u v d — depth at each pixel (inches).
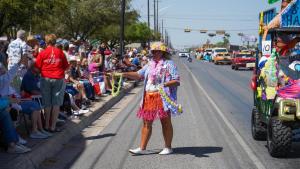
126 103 677.3
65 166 311.7
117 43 2379.4
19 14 1002.7
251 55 1803.6
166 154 342.6
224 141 392.8
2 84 324.2
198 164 314.2
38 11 1039.6
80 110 486.0
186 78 1259.2
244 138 406.3
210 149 360.8
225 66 2176.4
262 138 396.5
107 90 716.0
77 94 510.9
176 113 331.9
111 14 1748.3
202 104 665.0
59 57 378.0
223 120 512.7
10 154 309.9
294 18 415.8
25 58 354.3
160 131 432.8
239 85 1034.1
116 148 364.5
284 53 388.5
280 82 349.7
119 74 541.0
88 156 338.3
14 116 340.8
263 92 365.1
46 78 374.0
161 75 327.3
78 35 1801.2
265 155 341.4
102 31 2011.6
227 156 337.7
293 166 310.2
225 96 786.2
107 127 462.0
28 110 358.0
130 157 334.6
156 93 329.7
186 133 428.5
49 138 362.0
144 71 334.0
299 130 335.9
